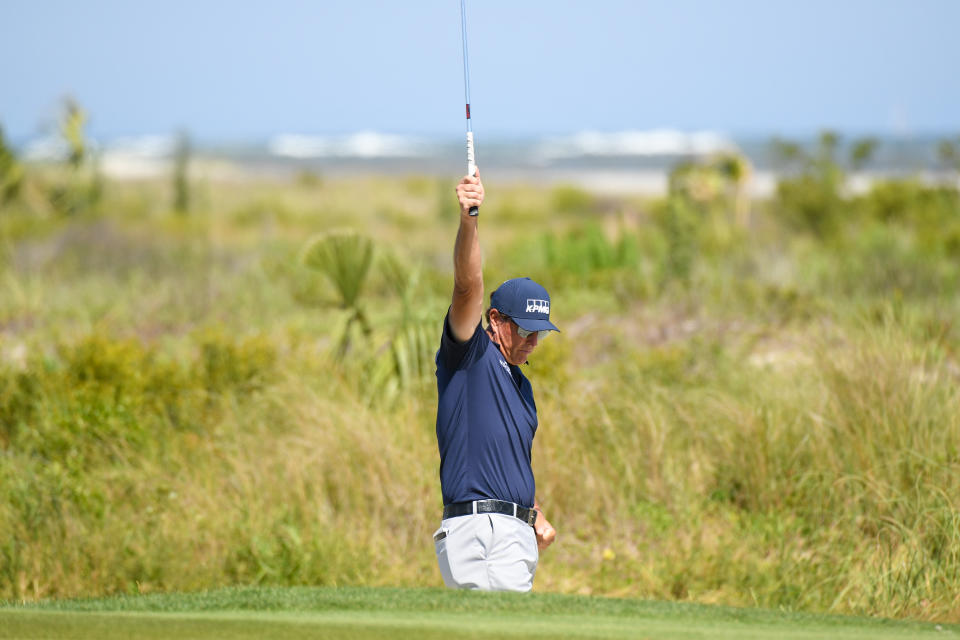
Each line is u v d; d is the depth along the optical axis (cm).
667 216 5991
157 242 7644
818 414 2611
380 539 2359
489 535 1399
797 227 8494
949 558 2134
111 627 1054
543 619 1118
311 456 2572
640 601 1237
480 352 1412
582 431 2769
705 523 2461
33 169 9000
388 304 4109
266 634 1025
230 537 2264
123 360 3247
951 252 6662
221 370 3253
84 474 2547
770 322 4084
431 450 2675
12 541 2177
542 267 6412
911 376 2645
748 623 1154
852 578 2128
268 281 5612
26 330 4784
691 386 3180
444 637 1016
